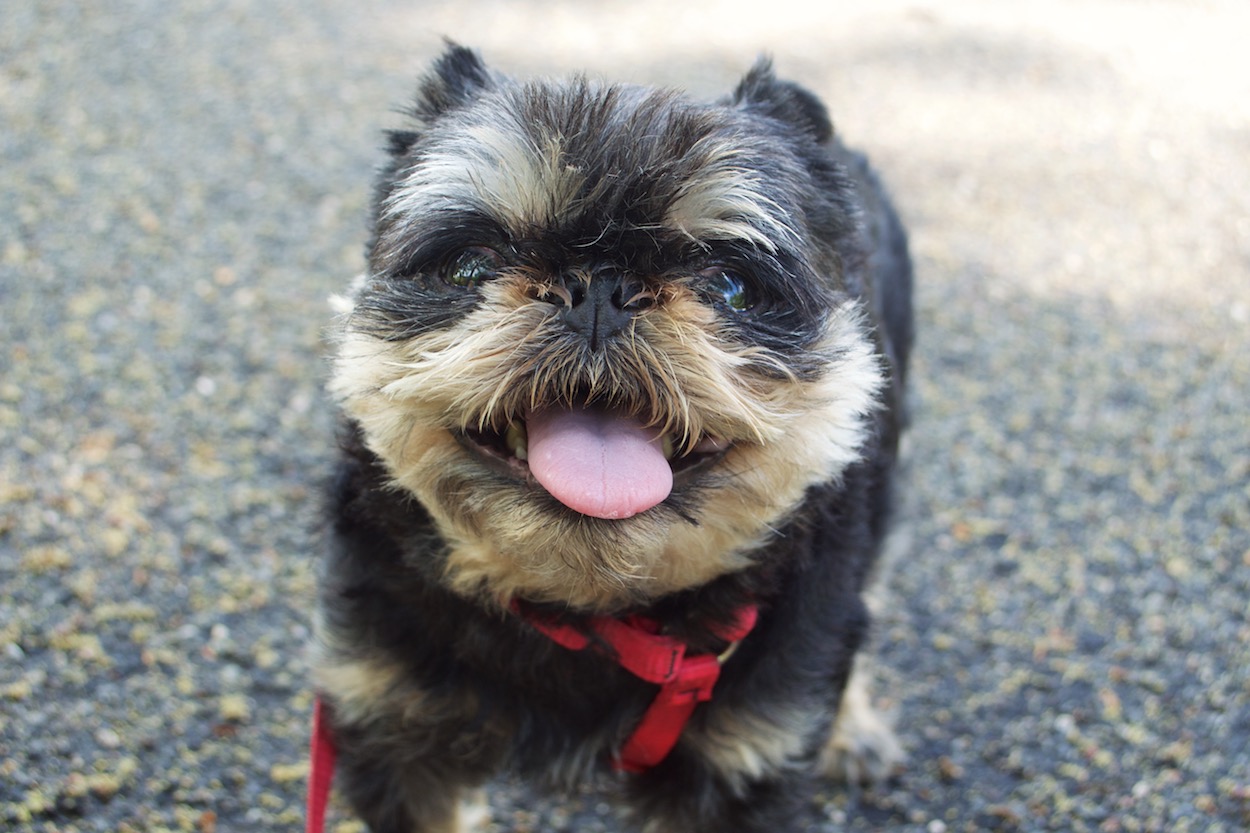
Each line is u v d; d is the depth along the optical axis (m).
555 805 0.68
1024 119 1.51
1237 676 0.75
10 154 1.17
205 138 1.25
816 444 0.54
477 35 1.60
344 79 1.42
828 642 0.59
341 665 0.58
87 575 0.75
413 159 0.57
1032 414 0.97
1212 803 0.69
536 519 0.52
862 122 1.47
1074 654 0.77
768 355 0.53
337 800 0.66
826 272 0.58
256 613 0.75
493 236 0.53
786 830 0.59
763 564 0.56
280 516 0.80
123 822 0.64
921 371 1.02
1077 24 1.85
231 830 0.65
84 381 0.89
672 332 0.51
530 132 0.52
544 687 0.57
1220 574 0.81
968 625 0.78
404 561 0.56
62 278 1.00
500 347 0.51
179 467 0.83
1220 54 1.75
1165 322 1.11
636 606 0.56
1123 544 0.83
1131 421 0.97
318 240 1.10
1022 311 1.12
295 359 0.94
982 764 0.71
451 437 0.53
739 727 0.58
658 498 0.51
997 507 0.87
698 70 1.52
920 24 1.81
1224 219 1.29
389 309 0.54
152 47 1.45
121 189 1.14
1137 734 0.72
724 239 0.53
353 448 0.57
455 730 0.58
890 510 0.70
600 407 0.52
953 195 1.32
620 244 0.52
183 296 1.00
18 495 0.79
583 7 1.76
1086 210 1.30
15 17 1.47
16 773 0.65
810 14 1.81
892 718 0.73
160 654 0.72
